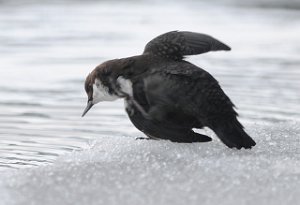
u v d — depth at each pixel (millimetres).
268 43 26141
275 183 8859
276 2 39719
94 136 13180
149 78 10016
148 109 10055
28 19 32438
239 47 25281
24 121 14531
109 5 38219
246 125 12289
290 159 9922
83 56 23266
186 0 40812
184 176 9164
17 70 20984
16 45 25609
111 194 8555
